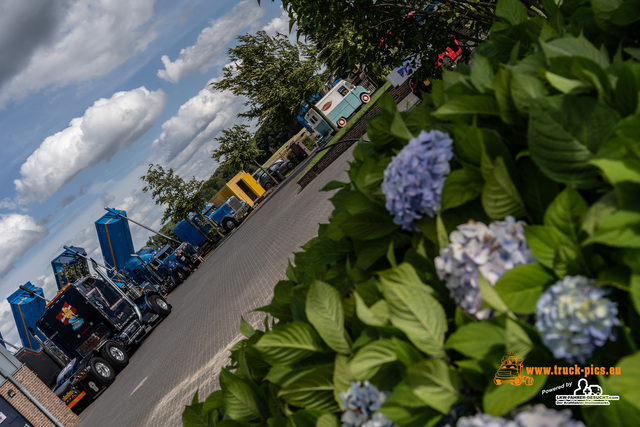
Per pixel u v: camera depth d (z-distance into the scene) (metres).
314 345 1.50
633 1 1.37
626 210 0.99
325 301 1.46
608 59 1.41
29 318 18.45
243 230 29.97
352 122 21.00
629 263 0.97
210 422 1.96
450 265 1.25
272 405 1.62
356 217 1.57
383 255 1.60
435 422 1.13
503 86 1.33
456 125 1.33
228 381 1.71
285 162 42.53
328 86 31.83
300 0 5.08
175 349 12.62
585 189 1.19
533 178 1.29
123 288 18.83
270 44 29.36
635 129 1.05
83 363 15.64
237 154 39.56
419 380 1.11
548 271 1.14
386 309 1.34
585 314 1.01
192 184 42.06
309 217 14.04
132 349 18.48
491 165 1.22
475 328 1.12
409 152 1.40
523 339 1.08
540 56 1.49
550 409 1.07
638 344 1.04
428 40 5.33
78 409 15.23
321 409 1.40
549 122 1.21
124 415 10.52
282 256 12.39
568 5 1.85
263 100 29.23
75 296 16.47
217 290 16.42
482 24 5.20
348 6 5.18
